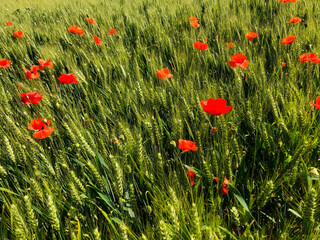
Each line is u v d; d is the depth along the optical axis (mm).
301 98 2113
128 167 1526
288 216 1488
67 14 7520
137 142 1595
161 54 4000
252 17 5191
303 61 2535
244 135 1982
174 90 2654
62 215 1450
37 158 1775
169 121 2291
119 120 2314
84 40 5066
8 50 4613
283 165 1581
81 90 3111
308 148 1583
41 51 4465
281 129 1787
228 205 1630
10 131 2209
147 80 3219
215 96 2385
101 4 8859
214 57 3486
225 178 1530
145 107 2477
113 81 3191
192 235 1071
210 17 5320
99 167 1615
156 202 1390
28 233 1214
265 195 1354
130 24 5648
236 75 2498
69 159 1986
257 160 1819
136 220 1398
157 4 7285
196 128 2043
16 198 1460
